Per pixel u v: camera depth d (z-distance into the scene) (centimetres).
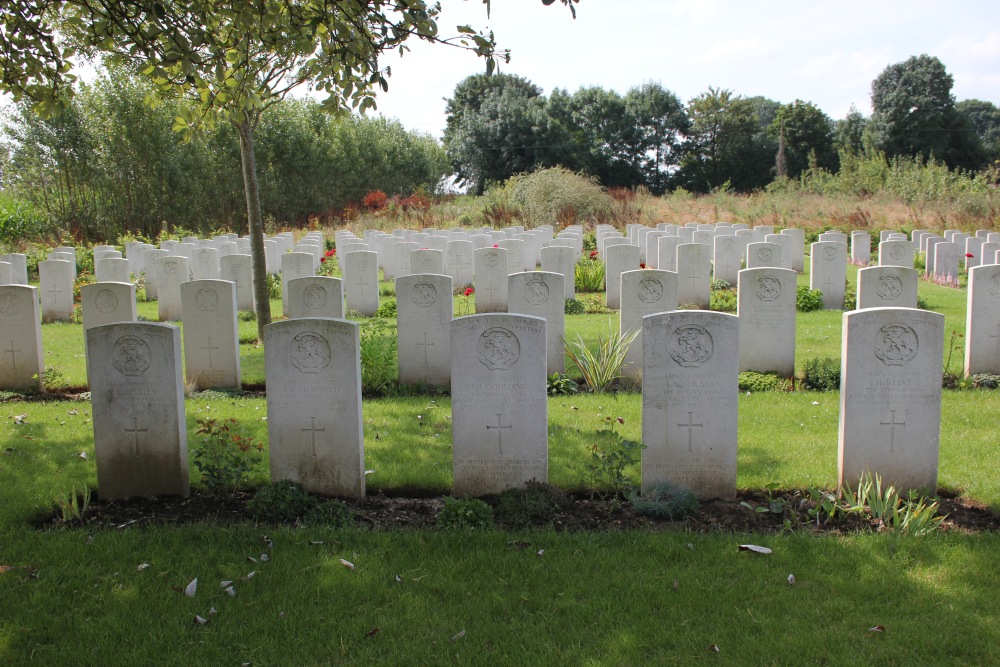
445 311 1059
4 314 1038
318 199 4375
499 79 6962
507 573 524
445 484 693
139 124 3278
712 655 433
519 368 652
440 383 1077
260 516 621
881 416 640
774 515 617
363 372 1048
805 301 1627
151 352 651
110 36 682
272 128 4050
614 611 477
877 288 1200
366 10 652
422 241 2350
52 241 3028
